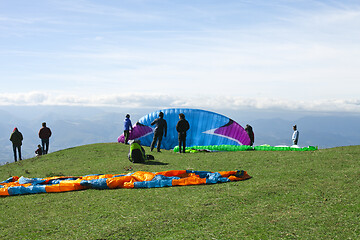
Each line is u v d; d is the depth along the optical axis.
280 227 5.80
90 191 9.20
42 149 21.78
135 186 9.27
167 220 6.38
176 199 7.84
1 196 9.27
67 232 5.99
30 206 7.96
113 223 6.32
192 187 8.98
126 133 22.08
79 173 12.16
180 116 17.27
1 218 7.08
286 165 11.46
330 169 10.22
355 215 6.20
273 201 7.33
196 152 17.92
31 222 6.69
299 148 18.09
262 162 12.45
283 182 8.95
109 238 5.58
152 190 8.89
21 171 14.03
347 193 7.56
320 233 5.50
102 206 7.57
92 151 18.00
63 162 15.32
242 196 7.80
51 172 12.84
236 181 9.47
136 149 13.76
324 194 7.62
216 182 9.32
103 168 12.91
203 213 6.71
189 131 23.88
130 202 7.77
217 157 14.48
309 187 8.28
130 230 5.90
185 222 6.24
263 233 5.55
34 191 9.38
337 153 13.18
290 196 7.63
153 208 7.20
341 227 5.70
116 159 15.14
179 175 10.13
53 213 7.25
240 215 6.52
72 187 9.39
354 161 11.24
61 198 8.59
